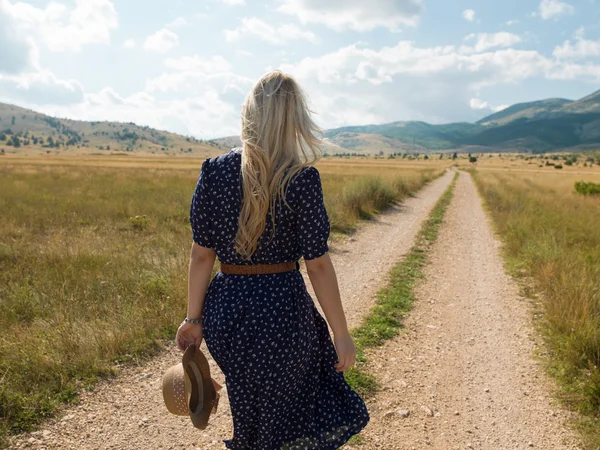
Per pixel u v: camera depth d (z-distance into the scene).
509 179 43.88
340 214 13.01
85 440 3.12
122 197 16.27
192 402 2.02
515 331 5.61
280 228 1.69
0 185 19.50
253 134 1.66
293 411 1.87
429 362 4.70
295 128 1.69
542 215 15.02
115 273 6.37
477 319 6.04
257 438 1.82
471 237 12.33
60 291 5.57
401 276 7.97
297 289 1.80
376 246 10.48
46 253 7.41
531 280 7.84
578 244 10.73
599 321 5.18
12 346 4.11
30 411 3.32
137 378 4.02
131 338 4.56
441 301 6.77
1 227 10.19
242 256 1.74
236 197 1.70
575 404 3.89
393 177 30.38
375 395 3.95
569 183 40.22
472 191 29.94
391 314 6.00
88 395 3.68
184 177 30.17
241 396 1.77
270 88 1.67
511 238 11.07
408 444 3.28
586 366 4.43
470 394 4.08
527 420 3.68
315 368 1.92
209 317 1.78
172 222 11.25
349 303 6.39
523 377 4.43
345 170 51.91
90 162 80.19
